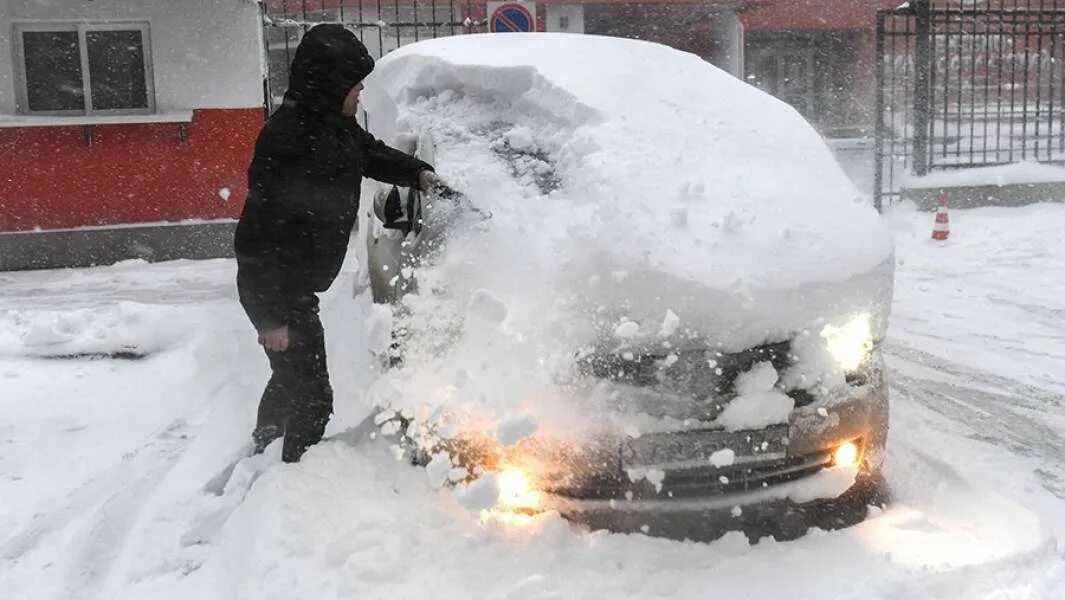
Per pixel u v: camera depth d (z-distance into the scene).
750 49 23.66
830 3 23.28
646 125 4.52
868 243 3.95
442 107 5.16
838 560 3.54
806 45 23.80
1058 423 5.45
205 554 3.93
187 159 11.51
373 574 3.44
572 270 3.71
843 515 3.84
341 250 4.48
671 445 3.54
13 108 11.04
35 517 4.41
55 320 7.46
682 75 5.10
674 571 3.45
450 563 3.49
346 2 17.25
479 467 3.66
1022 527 3.82
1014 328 7.71
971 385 6.22
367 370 5.48
